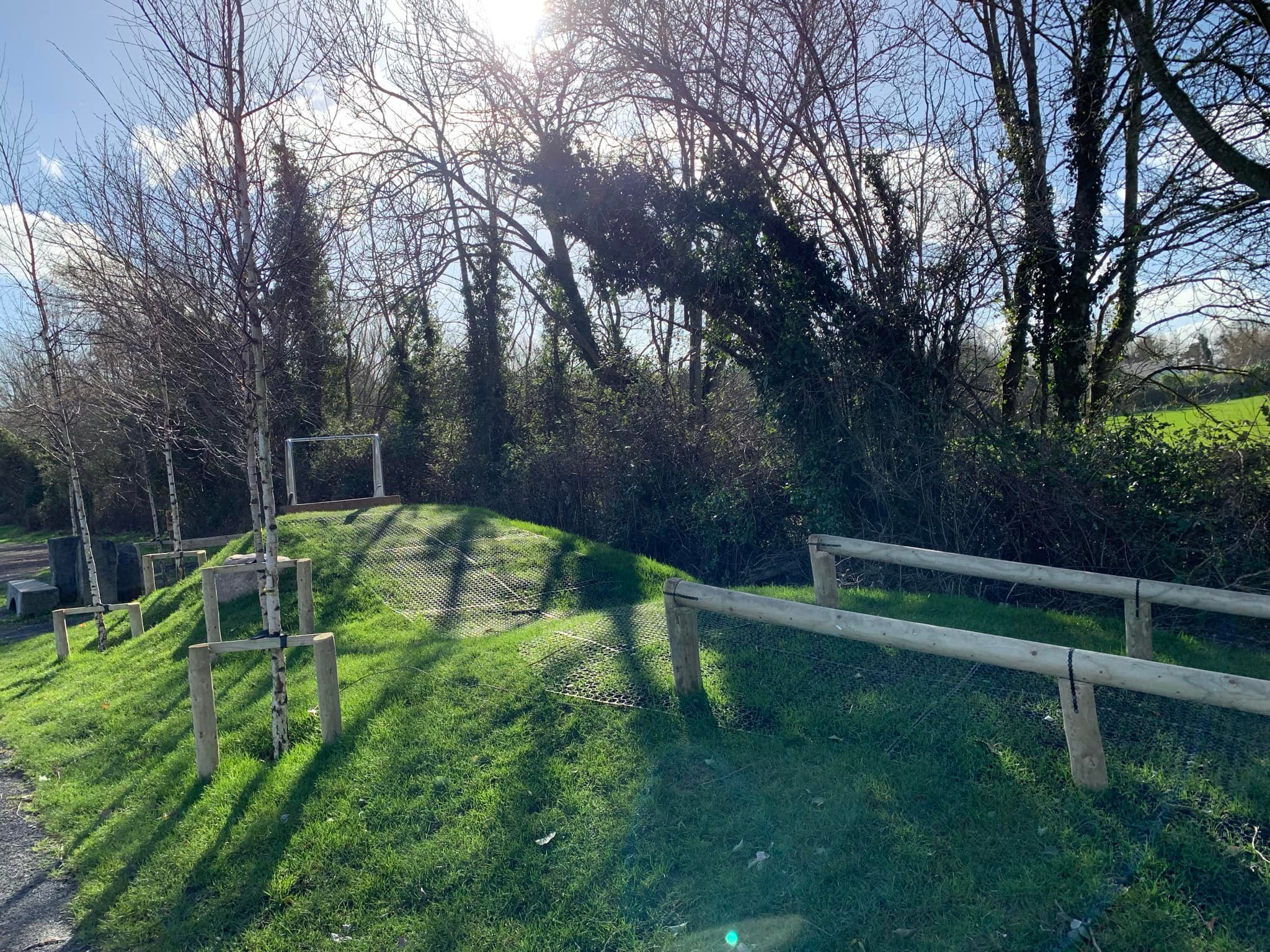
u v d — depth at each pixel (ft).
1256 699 9.30
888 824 11.00
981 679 14.82
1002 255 28.32
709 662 16.97
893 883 9.96
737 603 14.51
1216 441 23.57
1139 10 26.20
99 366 42.86
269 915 11.64
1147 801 10.74
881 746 12.99
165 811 15.34
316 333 37.78
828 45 32.55
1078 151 29.76
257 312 15.99
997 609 22.09
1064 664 10.85
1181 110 26.02
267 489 16.62
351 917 11.24
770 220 31.55
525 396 56.70
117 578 52.34
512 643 20.61
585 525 44.70
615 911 10.41
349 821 13.41
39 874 14.14
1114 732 12.80
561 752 14.32
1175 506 23.02
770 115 33.32
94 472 81.30
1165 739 12.50
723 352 36.45
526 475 48.52
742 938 9.64
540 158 38.99
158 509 81.66
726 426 38.86
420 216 42.11
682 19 35.50
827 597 20.94
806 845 10.88
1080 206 29.91
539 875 11.28
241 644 16.30
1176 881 9.29
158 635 30.89
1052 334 29.71
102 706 23.57
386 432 66.85
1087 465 24.34
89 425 53.06
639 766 13.35
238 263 15.67
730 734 13.89
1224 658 17.87
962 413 28.50
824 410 30.19
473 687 17.71
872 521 29.37
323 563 31.96
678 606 15.37
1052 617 21.38
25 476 121.60
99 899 12.80
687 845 11.32
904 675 15.29
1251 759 11.83
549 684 17.01
